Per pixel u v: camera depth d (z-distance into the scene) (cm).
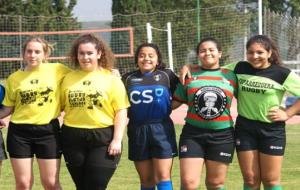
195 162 598
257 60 601
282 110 604
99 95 557
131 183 809
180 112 1673
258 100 600
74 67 579
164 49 2677
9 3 2930
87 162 563
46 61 594
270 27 2223
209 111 596
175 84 629
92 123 560
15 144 575
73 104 561
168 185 625
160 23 2753
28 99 570
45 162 575
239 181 810
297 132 1294
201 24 2622
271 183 612
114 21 2848
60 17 2806
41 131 570
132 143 632
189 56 2642
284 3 3728
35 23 2742
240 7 2612
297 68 2289
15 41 2602
